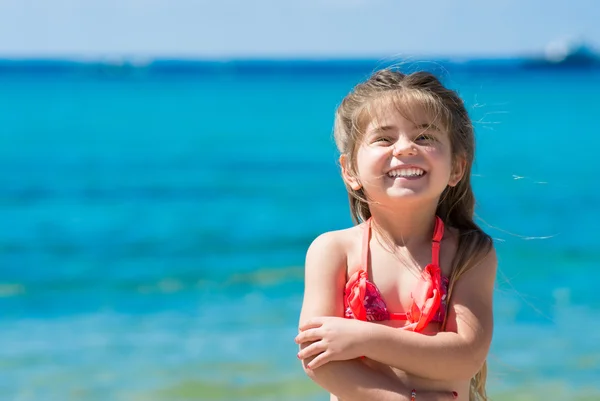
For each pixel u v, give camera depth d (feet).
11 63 446.60
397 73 9.08
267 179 68.90
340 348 8.24
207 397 21.03
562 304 29.58
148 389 21.79
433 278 8.68
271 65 464.65
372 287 8.80
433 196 8.66
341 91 203.72
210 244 43.78
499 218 50.80
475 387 9.92
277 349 24.94
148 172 72.79
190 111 142.72
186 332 27.09
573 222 49.14
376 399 8.32
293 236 46.01
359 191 9.47
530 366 22.35
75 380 22.52
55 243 43.83
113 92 197.77
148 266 38.60
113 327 28.07
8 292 33.78
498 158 82.94
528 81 238.27
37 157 82.17
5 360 24.25
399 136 8.59
